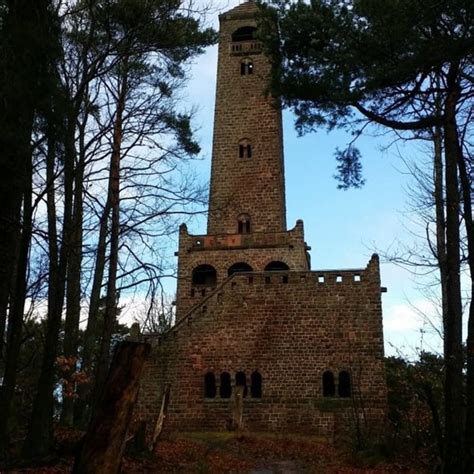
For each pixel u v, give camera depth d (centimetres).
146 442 1952
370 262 3225
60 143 1425
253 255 4125
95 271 2189
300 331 3177
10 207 1334
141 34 1673
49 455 1473
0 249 1350
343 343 3125
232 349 3200
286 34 1510
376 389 3008
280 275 3269
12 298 1596
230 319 3247
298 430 3003
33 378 2097
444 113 1418
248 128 4738
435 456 1717
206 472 1602
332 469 1722
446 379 1391
